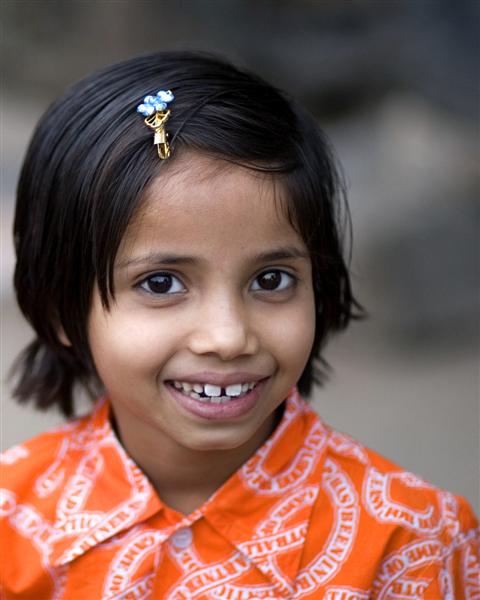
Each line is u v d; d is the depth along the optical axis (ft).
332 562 4.59
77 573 4.61
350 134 19.17
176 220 3.97
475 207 17.52
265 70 18.25
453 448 12.41
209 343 4.00
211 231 3.97
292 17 17.92
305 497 4.69
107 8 19.29
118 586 4.53
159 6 18.80
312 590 4.55
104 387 5.18
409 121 18.86
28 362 5.62
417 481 4.96
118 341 4.19
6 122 22.16
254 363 4.19
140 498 4.63
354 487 4.78
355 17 17.81
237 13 18.15
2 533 4.79
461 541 4.90
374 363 15.87
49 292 4.72
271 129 4.27
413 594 4.65
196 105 4.23
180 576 4.54
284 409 4.85
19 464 5.04
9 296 18.07
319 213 4.49
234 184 4.00
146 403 4.29
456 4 17.57
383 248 16.92
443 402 14.10
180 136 4.08
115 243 4.10
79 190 4.33
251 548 4.53
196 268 4.02
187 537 4.58
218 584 4.52
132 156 4.12
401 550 4.65
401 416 13.61
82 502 4.77
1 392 13.78
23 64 20.83
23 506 4.87
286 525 4.60
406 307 16.75
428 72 18.25
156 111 4.17
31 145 4.88
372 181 18.31
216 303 4.03
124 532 4.63
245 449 4.70
